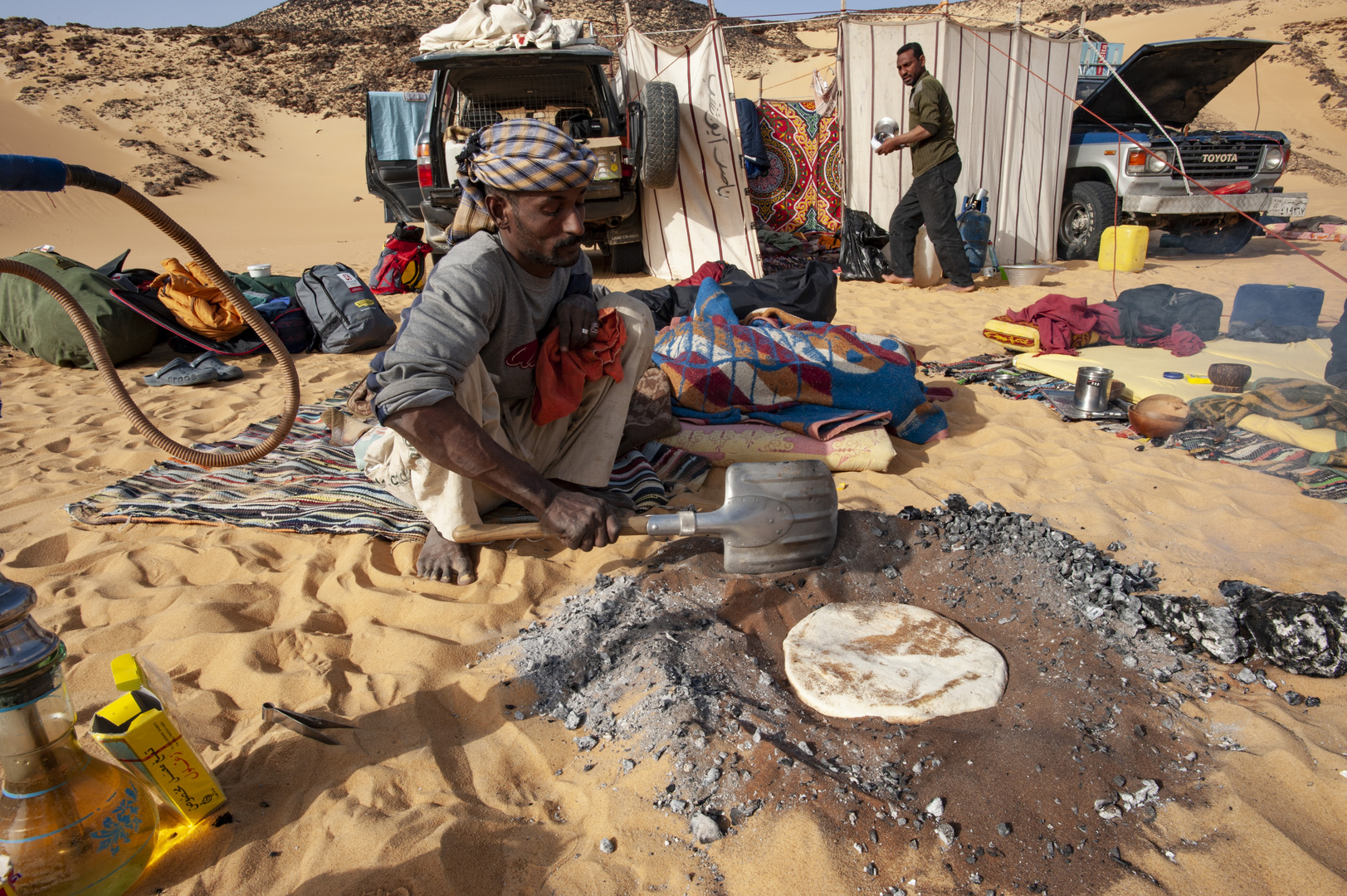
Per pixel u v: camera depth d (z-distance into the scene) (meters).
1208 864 1.56
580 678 2.17
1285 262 7.22
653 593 2.48
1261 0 44.03
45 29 40.78
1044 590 2.46
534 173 2.17
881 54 8.13
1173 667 2.12
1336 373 3.74
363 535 2.94
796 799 1.72
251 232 20.06
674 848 1.66
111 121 34.09
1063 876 1.55
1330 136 29.22
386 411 2.11
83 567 2.83
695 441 3.53
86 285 5.54
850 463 3.43
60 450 4.06
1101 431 3.84
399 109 9.88
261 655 2.27
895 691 2.04
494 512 2.80
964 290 7.52
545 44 7.82
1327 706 1.97
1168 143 8.45
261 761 1.88
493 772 1.88
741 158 8.34
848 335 3.91
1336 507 2.89
